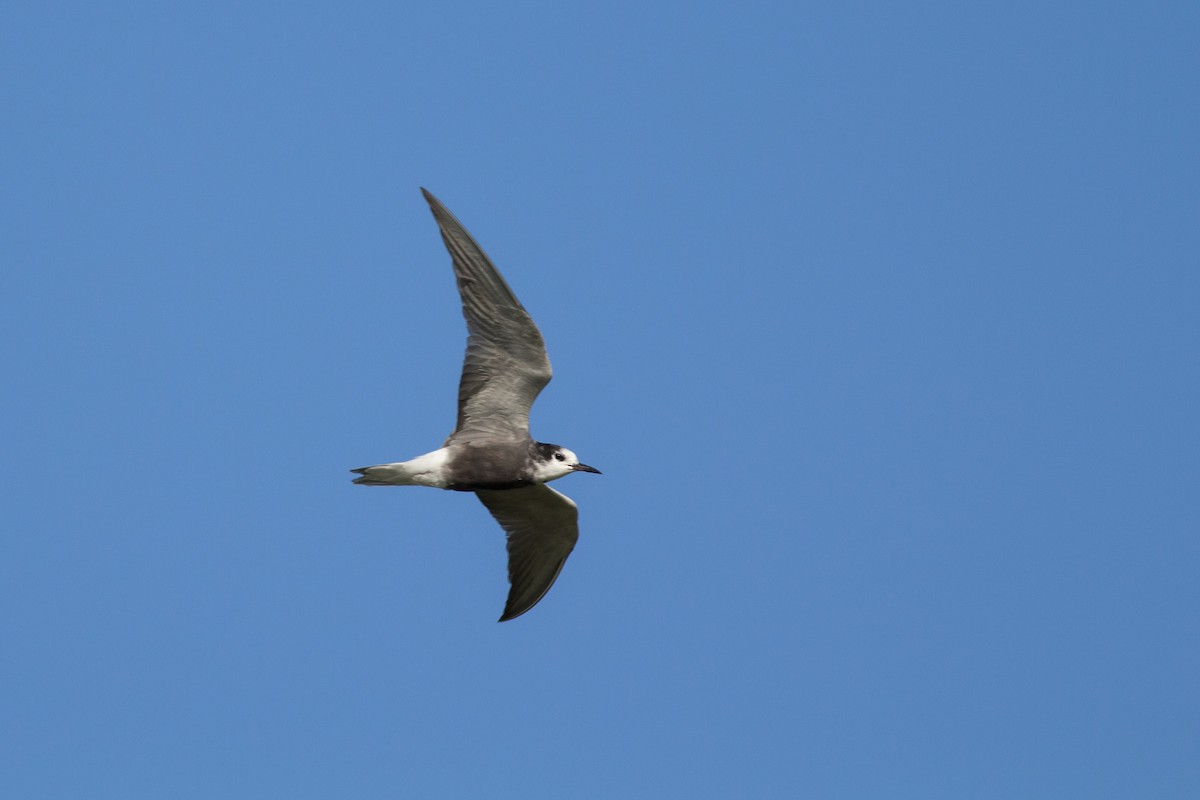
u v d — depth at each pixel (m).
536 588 20.44
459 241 17.50
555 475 18.48
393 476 18.11
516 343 17.80
